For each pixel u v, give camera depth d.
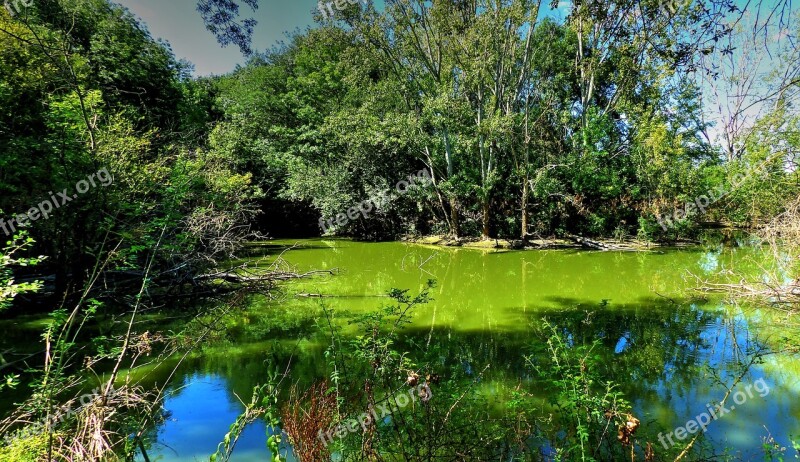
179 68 18.72
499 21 16.31
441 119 18.12
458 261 15.49
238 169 21.94
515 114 18.06
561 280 11.80
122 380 5.27
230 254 10.55
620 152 19.42
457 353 6.10
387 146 20.14
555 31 19.89
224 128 22.31
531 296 9.96
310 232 25.67
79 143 7.88
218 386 5.16
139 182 8.65
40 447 2.90
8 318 7.51
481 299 9.74
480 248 18.81
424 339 6.72
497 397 4.63
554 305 9.02
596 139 18.97
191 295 9.54
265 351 6.33
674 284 10.77
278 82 26.98
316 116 23.89
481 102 18.27
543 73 20.94
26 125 8.41
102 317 7.91
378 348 4.07
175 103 18.14
